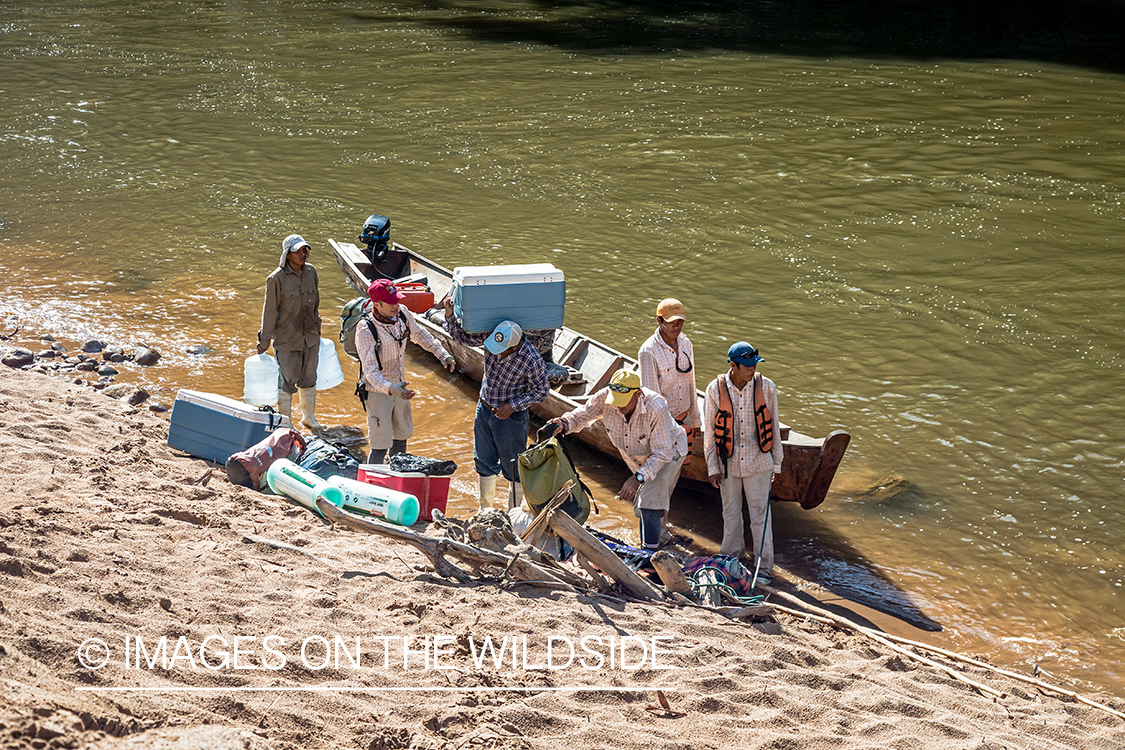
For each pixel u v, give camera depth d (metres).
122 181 21.64
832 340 13.98
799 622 7.45
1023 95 31.16
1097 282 16.27
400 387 8.91
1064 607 8.20
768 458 8.28
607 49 39.44
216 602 5.68
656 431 8.03
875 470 10.48
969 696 6.38
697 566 7.88
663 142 25.53
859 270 16.86
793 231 18.86
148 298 14.86
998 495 10.00
